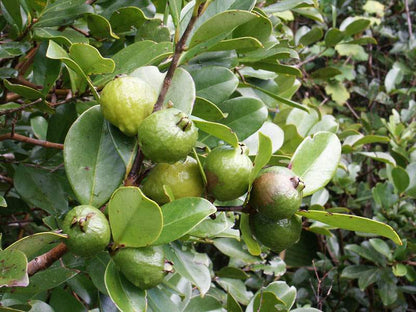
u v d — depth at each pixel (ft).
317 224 1.90
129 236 0.99
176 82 1.21
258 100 1.42
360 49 3.99
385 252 2.48
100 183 1.14
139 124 1.09
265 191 1.07
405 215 2.64
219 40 1.21
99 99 1.16
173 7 1.18
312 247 3.76
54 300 1.40
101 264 1.32
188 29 1.09
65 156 1.13
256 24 1.47
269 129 1.53
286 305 1.50
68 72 1.59
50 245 1.35
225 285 2.08
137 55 1.36
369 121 3.83
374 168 3.53
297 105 1.63
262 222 1.13
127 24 1.65
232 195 1.10
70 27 1.68
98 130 1.17
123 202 0.97
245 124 1.41
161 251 1.03
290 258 3.72
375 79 4.41
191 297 1.57
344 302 3.12
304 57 3.39
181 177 1.09
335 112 4.64
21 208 2.05
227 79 1.44
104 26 1.63
